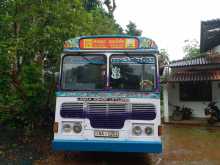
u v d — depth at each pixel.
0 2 9.39
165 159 8.43
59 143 6.91
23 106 9.81
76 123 6.98
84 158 8.12
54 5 9.42
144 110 6.93
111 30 15.52
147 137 6.88
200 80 16.28
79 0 10.26
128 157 8.41
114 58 7.19
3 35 9.29
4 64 8.76
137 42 7.18
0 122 10.59
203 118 17.94
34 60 9.66
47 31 8.91
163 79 17.09
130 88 7.04
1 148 8.43
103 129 6.93
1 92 9.70
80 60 7.23
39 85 9.84
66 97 7.05
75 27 9.43
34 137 9.98
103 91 7.01
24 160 7.50
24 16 9.29
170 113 18.80
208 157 8.73
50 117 10.74
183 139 11.82
